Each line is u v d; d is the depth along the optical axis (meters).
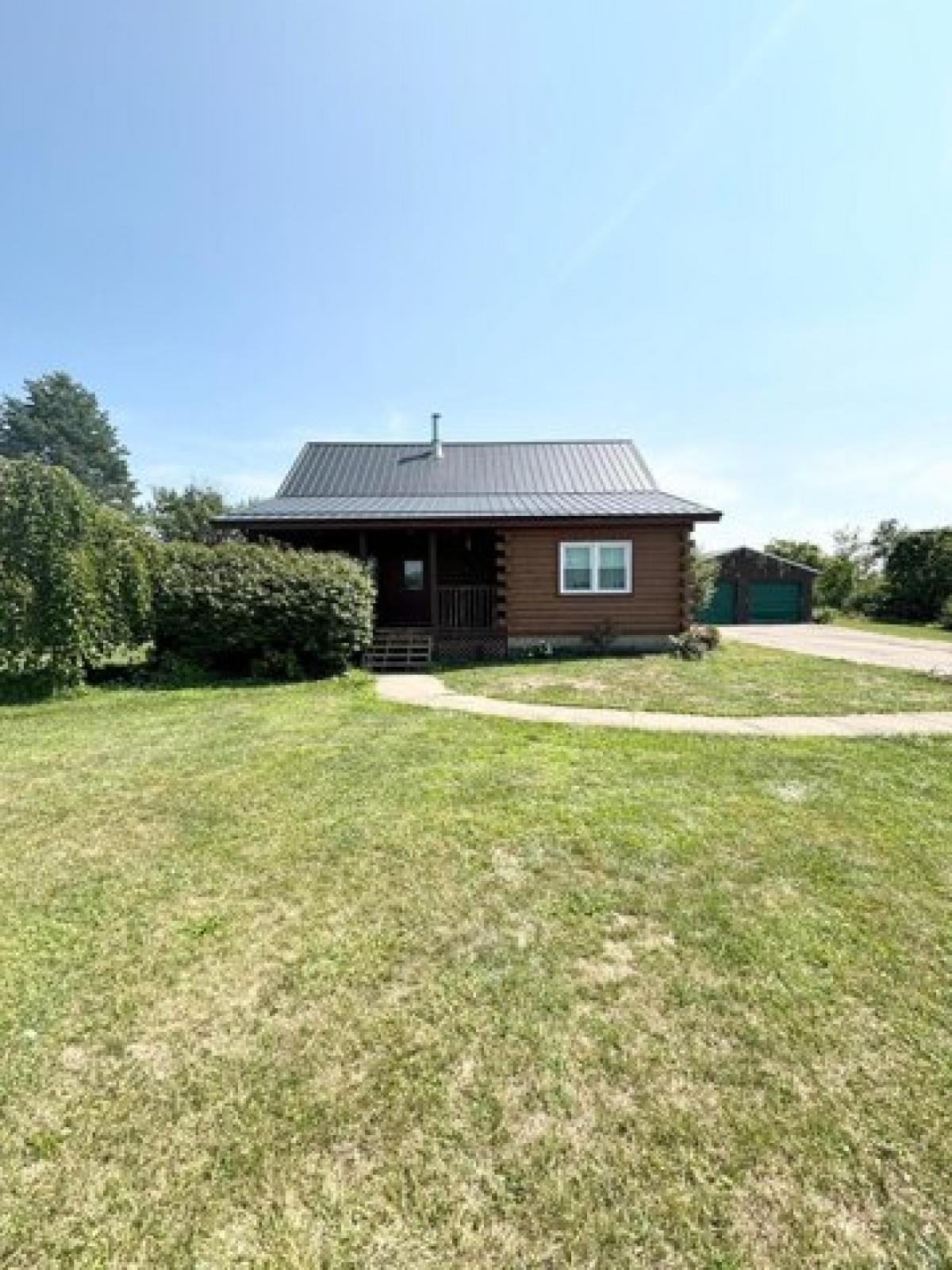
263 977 2.45
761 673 10.01
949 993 2.36
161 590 9.98
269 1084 1.92
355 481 14.80
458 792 4.46
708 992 2.36
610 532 12.48
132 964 2.53
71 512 8.91
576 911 2.93
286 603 9.78
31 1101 1.86
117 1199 1.57
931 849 3.57
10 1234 1.49
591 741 5.86
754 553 26.17
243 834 3.80
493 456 15.75
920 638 17.78
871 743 5.79
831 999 2.32
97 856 3.54
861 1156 1.69
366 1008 2.27
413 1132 1.76
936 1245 1.46
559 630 12.52
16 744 5.93
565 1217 1.53
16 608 8.39
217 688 9.05
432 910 2.93
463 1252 1.45
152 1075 1.96
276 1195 1.58
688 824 3.90
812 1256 1.44
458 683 9.24
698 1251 1.45
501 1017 2.22
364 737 6.05
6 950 2.63
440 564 14.57
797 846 3.59
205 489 33.47
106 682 9.49
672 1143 1.73
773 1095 1.89
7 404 50.75
